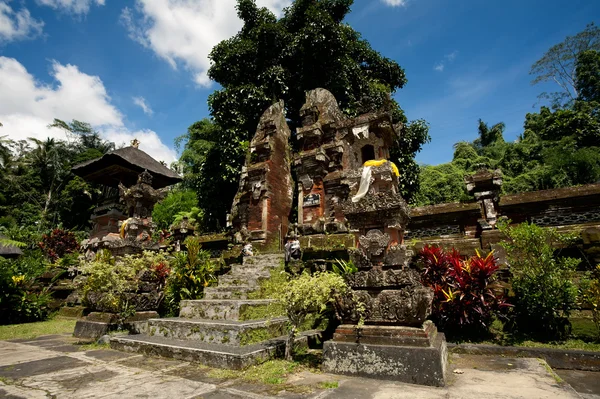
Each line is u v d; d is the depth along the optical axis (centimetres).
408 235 1027
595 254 711
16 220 3756
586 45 4053
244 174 1315
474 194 971
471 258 682
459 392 395
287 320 732
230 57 2081
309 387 425
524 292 647
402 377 445
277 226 1287
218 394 405
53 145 4297
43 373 510
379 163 620
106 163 1497
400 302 491
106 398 395
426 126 2222
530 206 918
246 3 2247
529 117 4081
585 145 3005
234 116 1978
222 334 612
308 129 1253
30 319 1222
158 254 1000
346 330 514
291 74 2136
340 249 916
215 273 1130
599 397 403
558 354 553
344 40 2039
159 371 512
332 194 1164
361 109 894
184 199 3412
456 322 673
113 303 796
